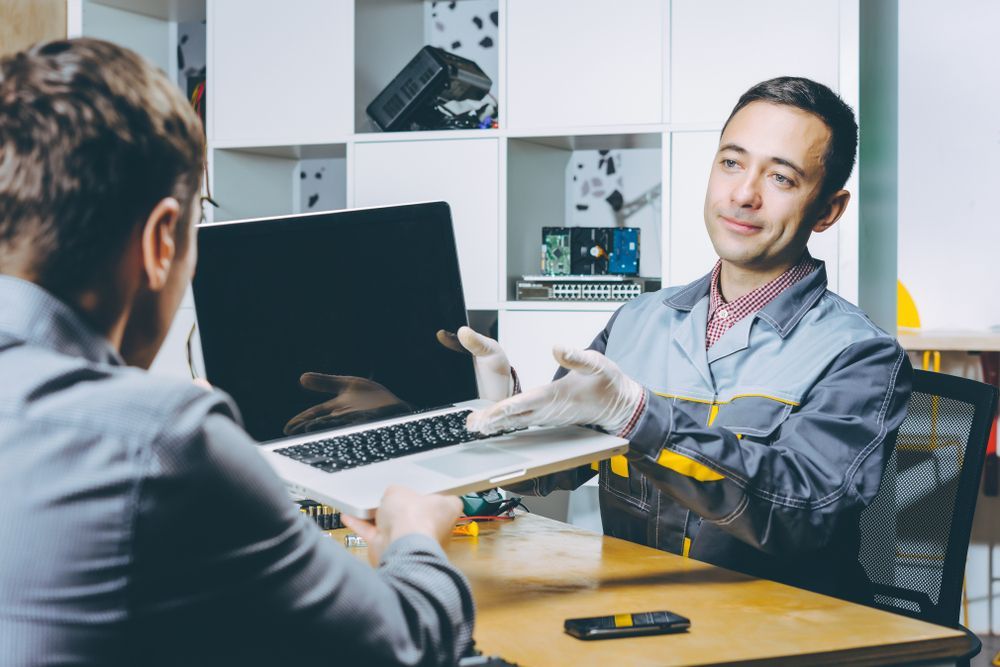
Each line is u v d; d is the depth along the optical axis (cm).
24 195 59
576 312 258
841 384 136
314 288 135
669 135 252
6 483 54
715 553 137
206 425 58
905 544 150
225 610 59
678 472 117
